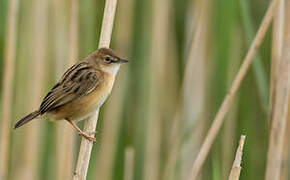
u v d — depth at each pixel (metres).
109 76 9.30
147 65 10.66
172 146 10.38
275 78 8.77
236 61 10.60
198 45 10.48
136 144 10.68
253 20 11.79
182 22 11.09
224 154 10.26
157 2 10.61
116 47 10.75
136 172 10.62
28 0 10.25
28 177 10.14
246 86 11.05
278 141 8.22
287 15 8.11
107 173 10.45
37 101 10.30
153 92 10.66
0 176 9.73
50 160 10.16
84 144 8.28
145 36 10.70
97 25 10.47
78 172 8.07
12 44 9.70
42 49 10.26
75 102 9.01
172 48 11.03
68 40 10.04
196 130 10.54
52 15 10.23
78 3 9.72
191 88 10.57
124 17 10.66
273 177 8.23
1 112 9.81
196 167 8.83
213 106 9.91
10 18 9.66
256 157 11.11
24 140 10.27
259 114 11.15
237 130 10.69
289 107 8.55
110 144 10.59
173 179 10.20
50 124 10.25
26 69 10.33
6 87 9.73
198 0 10.81
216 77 9.66
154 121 10.69
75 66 9.25
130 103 10.88
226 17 9.28
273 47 8.86
